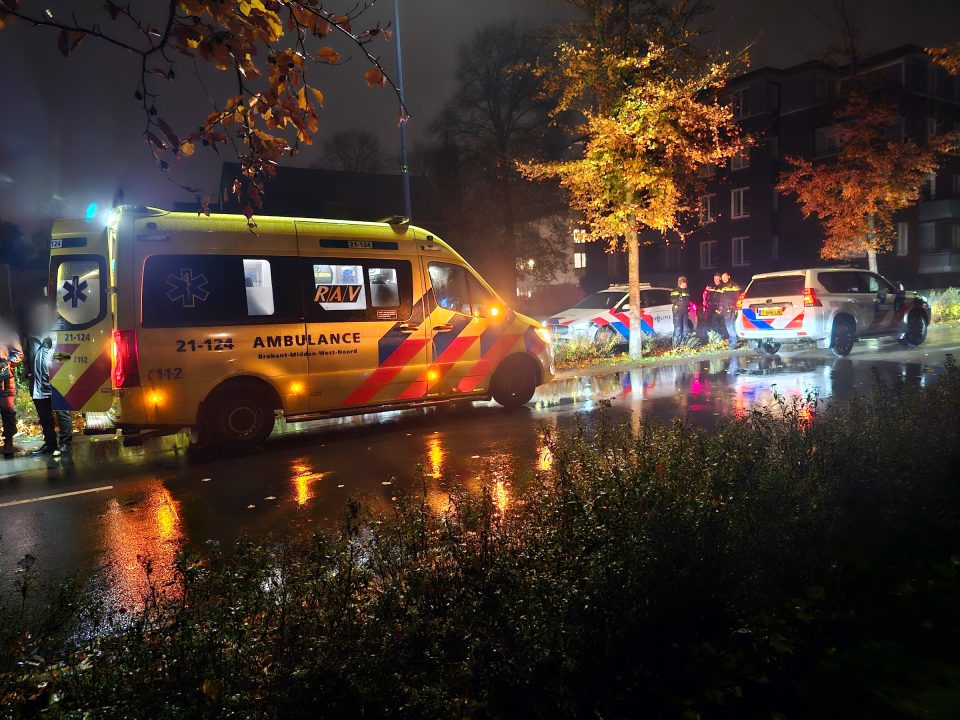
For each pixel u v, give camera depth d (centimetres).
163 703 238
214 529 561
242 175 270
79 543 539
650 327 1950
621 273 4728
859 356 1575
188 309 817
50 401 890
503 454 773
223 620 280
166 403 806
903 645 313
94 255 858
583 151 1752
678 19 1558
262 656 263
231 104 258
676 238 4306
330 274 906
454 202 3981
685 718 263
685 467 430
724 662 294
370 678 246
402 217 983
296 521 571
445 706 242
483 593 297
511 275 3956
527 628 267
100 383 853
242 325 844
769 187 3853
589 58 1593
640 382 1315
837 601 347
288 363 870
